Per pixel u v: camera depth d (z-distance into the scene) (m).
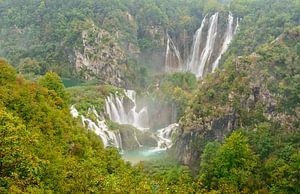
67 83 158.75
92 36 169.88
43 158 45.31
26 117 57.09
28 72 164.50
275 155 73.00
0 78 63.97
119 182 47.72
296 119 79.56
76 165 49.38
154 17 185.00
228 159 68.94
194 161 87.75
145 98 134.00
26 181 37.66
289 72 85.81
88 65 167.75
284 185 65.31
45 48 179.38
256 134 79.62
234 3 174.12
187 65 181.62
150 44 180.88
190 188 54.25
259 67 88.56
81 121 94.88
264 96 84.69
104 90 125.81
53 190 42.25
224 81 92.12
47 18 193.12
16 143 38.09
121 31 177.38
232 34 162.25
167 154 98.75
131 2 194.75
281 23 136.62
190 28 185.00
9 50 188.38
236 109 86.38
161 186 51.09
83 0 188.50
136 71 167.12
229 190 60.56
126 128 108.88
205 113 90.38
